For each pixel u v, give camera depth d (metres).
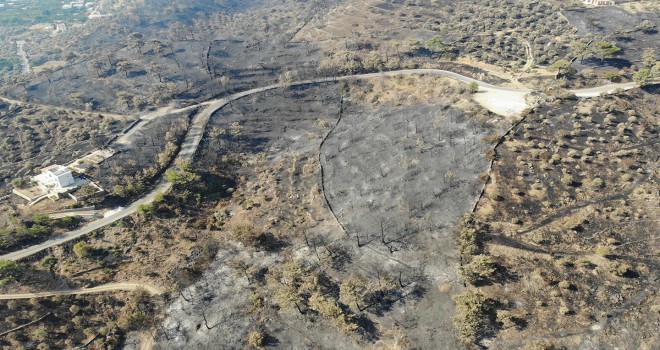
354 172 133.62
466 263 96.88
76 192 131.00
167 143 156.00
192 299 101.38
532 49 191.62
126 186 133.62
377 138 146.88
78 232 119.31
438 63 193.38
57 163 149.38
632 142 122.44
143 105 185.88
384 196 120.75
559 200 108.38
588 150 119.94
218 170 149.38
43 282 105.19
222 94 194.38
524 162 118.44
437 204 113.81
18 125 181.00
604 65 167.12
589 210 105.06
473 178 117.25
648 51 167.88
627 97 141.88
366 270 100.62
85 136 165.62
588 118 132.25
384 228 111.00
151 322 96.88
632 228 99.56
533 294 88.12
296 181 137.50
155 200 129.75
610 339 78.88
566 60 173.88
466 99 153.88
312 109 180.75
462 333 82.88
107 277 107.06
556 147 122.12
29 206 128.25
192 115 178.88
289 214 123.94
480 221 105.56
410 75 186.88
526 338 81.00
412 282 95.75
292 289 96.31
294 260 107.19
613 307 83.94
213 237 120.00
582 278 89.94
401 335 86.19
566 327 81.62
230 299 100.38
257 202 131.88
